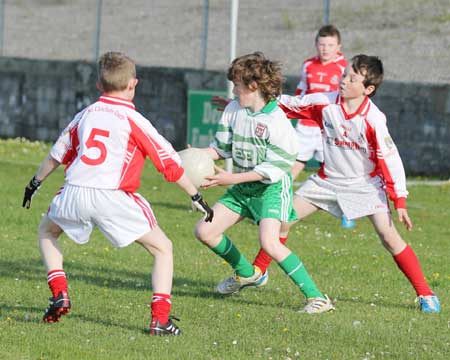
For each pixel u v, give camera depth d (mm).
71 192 12789
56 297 13281
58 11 61125
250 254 21062
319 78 27609
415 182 35906
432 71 43219
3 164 37938
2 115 49594
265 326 14164
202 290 16984
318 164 38906
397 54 45312
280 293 16906
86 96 46562
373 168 15672
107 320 14195
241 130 15039
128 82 12898
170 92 44312
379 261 20812
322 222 26672
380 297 16938
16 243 21219
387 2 51031
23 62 48562
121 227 12812
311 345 13102
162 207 27906
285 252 15156
